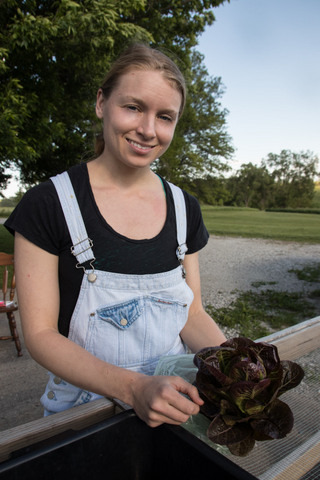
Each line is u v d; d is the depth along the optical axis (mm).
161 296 967
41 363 817
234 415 670
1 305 3012
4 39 4453
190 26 6840
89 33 4613
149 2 6215
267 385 646
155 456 663
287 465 674
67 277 916
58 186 906
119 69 886
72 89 6605
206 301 4867
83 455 602
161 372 875
